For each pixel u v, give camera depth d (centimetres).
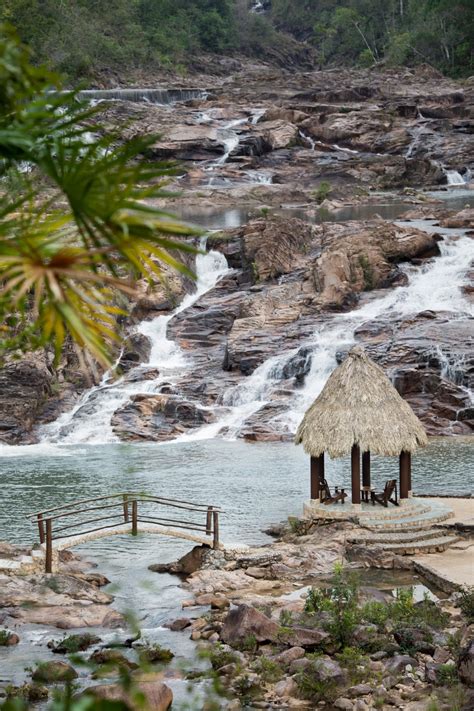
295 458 5309
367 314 7300
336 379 3850
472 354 6247
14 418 5994
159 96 17188
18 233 610
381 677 2414
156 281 7638
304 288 7644
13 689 2300
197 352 7156
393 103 16375
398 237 8050
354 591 2912
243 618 2698
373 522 3709
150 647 2639
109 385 6600
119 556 3656
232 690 2381
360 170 13475
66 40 17425
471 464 5009
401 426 3766
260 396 6406
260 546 3638
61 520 4128
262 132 14538
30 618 2933
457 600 2978
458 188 12912
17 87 584
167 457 5406
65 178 572
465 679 2316
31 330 660
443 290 7562
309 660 2498
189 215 10519
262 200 11825
